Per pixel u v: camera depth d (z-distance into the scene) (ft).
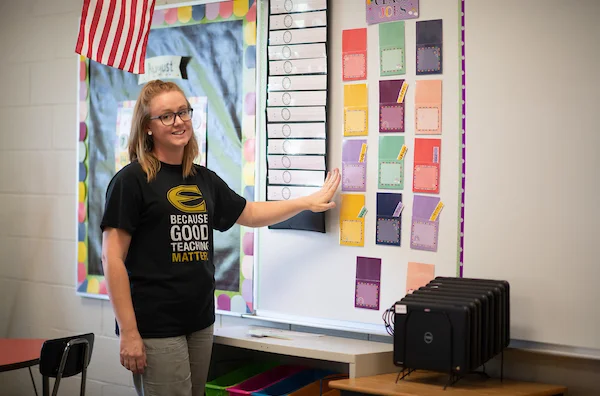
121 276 8.32
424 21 9.33
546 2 8.58
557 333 8.60
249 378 9.91
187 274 8.59
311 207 9.65
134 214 8.42
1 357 9.26
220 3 10.99
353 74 9.83
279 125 10.33
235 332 9.95
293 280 10.36
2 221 13.58
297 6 10.18
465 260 9.12
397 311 7.89
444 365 7.64
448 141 9.21
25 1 13.26
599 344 8.37
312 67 10.09
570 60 8.46
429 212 9.34
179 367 8.56
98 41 9.91
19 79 13.34
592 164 8.36
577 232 8.45
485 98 8.96
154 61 11.61
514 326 8.86
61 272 12.90
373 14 9.66
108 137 12.16
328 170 10.06
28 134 13.25
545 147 8.62
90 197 12.40
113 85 12.09
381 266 9.67
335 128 9.98
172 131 8.54
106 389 12.42
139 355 8.29
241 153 10.80
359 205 9.81
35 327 13.24
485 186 8.98
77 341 9.01
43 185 13.08
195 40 11.25
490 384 8.43
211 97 11.10
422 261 9.40
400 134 9.52
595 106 8.34
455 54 9.14
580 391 8.54
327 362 10.26
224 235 10.99
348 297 9.91
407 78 9.45
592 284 8.38
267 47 10.46
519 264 8.79
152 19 11.28
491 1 8.91
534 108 8.68
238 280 10.86
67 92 12.76
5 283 13.58
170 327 8.50
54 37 12.91
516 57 8.77
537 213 8.68
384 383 8.25
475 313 7.71
